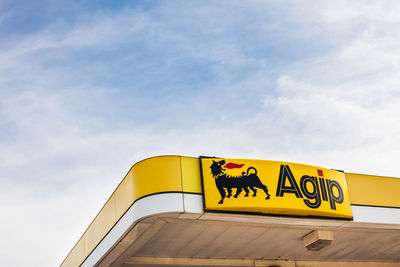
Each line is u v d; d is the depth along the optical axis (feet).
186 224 52.37
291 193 51.85
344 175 57.36
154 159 49.57
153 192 48.01
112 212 55.06
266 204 50.14
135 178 49.67
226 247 60.54
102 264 58.80
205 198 48.60
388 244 64.69
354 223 55.57
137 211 47.93
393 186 60.29
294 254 65.57
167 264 61.57
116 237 52.47
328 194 54.19
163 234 54.75
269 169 52.19
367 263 71.77
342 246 64.39
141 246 54.85
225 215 49.26
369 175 59.62
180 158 50.11
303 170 53.98
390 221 57.52
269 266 66.39
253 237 58.03
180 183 48.78
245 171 51.08
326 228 56.80
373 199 58.08
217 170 50.21
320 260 69.21
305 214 52.26
